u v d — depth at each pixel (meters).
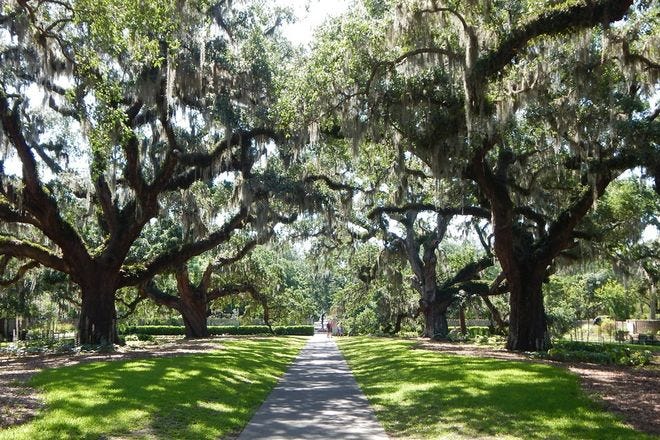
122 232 25.31
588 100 19.89
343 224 32.75
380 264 38.69
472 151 19.91
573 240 26.45
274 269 45.22
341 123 19.81
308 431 10.02
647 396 12.23
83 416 9.96
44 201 22.47
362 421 10.95
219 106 22.77
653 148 18.58
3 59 20.14
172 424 10.05
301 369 21.11
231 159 24.62
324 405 12.80
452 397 12.52
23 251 24.17
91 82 16.27
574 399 11.72
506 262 24.52
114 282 25.47
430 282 38.28
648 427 9.41
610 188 27.33
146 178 26.97
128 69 19.61
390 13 17.08
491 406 11.35
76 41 16.22
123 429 9.47
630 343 41.97
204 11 20.45
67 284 34.88
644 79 16.75
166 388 13.11
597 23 14.57
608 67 18.23
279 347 31.36
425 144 19.08
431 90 18.50
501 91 18.39
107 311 25.09
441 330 38.25
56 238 23.64
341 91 19.19
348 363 23.42
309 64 20.44
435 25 16.03
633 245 30.08
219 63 22.61
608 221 26.56
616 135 18.72
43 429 8.99
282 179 25.92
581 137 19.31
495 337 38.38
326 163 28.55
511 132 22.25
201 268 46.00
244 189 24.36
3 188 21.38
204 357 20.73
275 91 23.16
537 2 15.62
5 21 16.89
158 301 40.03
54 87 22.34
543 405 11.23
